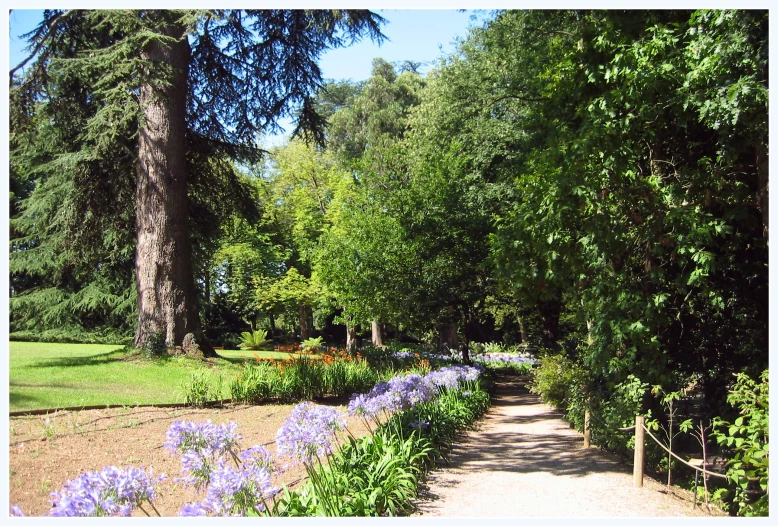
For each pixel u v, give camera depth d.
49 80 13.52
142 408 9.27
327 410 4.61
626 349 7.30
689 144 8.26
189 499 5.33
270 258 30.45
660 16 7.77
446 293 16.83
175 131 15.12
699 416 8.08
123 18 12.54
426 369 14.57
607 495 5.95
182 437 3.87
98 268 24.42
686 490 6.38
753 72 6.27
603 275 7.79
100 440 7.15
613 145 7.20
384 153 19.53
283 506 4.55
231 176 18.38
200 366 13.55
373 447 5.89
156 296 14.60
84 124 15.91
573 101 8.47
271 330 36.44
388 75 33.88
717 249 7.87
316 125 17.48
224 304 34.66
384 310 17.33
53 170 22.11
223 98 17.17
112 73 12.59
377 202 18.33
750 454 4.70
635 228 7.72
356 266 17.30
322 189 29.06
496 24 15.83
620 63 7.05
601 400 8.00
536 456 7.83
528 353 28.31
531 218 8.02
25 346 19.61
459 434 9.27
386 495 5.05
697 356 8.10
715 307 7.67
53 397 9.33
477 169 18.20
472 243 17.09
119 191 17.03
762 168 6.53
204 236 19.38
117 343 24.38
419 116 22.12
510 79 16.12
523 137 15.43
